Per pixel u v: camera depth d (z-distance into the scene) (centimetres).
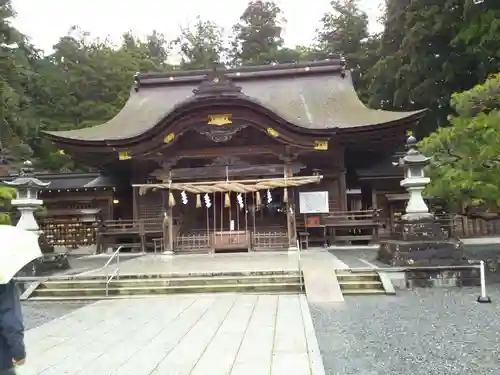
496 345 623
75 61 4203
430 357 579
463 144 1201
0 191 1538
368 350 619
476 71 2783
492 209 1262
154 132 1959
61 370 551
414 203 1273
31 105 3753
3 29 2983
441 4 2814
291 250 1891
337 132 2131
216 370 533
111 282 1189
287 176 1978
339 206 2262
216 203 2344
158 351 625
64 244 2255
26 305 1076
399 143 2314
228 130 1947
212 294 1100
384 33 3378
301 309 889
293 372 518
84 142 2203
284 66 2878
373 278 1135
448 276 1134
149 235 2244
